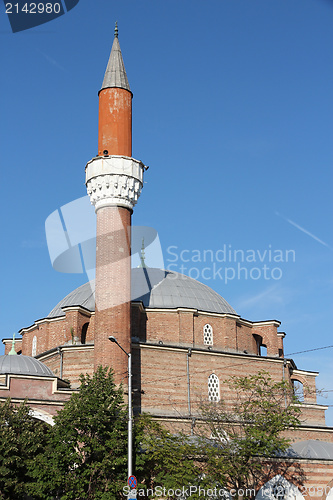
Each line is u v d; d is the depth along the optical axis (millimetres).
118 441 39250
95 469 38750
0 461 38250
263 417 45375
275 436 45375
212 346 55938
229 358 54500
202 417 50500
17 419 40094
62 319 55625
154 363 51969
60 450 38938
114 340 36719
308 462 49406
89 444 39656
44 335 56000
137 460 39781
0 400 44094
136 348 51750
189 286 59625
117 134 52312
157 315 55469
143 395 50781
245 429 45156
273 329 58562
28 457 39062
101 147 52281
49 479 38438
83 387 41688
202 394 52562
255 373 54969
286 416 46375
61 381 47969
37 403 44938
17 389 45344
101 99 53594
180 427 49469
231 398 53125
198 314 56250
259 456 47688
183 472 41688
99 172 51031
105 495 38062
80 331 53250
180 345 54406
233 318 57250
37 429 40156
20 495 38562
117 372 46875
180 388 52062
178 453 41812
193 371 52969
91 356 51625
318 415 56719
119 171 50969
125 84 54000
